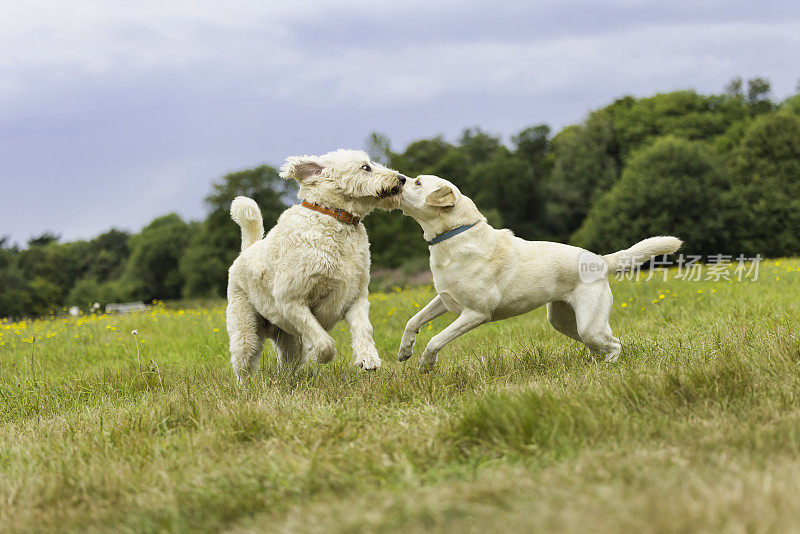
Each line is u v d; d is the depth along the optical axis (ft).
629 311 30.99
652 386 14.10
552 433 11.56
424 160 186.70
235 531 9.41
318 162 18.25
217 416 14.93
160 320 38.24
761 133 139.33
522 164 173.06
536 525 8.06
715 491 8.71
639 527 7.84
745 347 17.37
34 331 37.14
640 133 171.22
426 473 10.66
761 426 11.53
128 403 18.86
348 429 13.60
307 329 18.34
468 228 18.48
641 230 136.36
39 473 12.55
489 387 15.98
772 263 57.67
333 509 9.46
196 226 179.11
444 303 19.47
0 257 180.75
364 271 18.98
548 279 19.04
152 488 11.33
